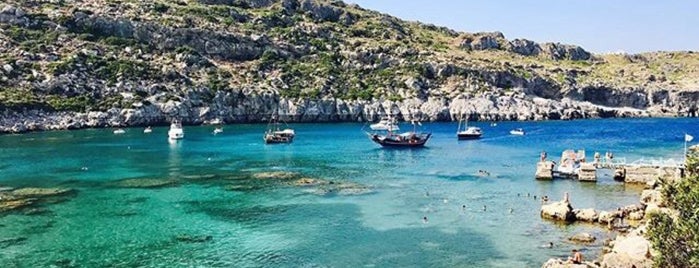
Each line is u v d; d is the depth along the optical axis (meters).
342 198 68.94
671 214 37.59
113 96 185.38
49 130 163.25
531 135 164.00
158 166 97.38
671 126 199.25
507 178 83.88
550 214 57.69
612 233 51.81
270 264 44.81
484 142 143.25
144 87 192.00
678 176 70.94
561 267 39.75
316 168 95.62
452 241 50.44
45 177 84.38
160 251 47.81
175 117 187.88
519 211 61.41
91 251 47.69
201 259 45.88
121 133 159.12
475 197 69.31
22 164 97.62
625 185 77.62
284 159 108.19
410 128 190.38
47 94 176.38
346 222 57.25
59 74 181.62
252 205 65.12
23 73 178.25
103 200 67.75
